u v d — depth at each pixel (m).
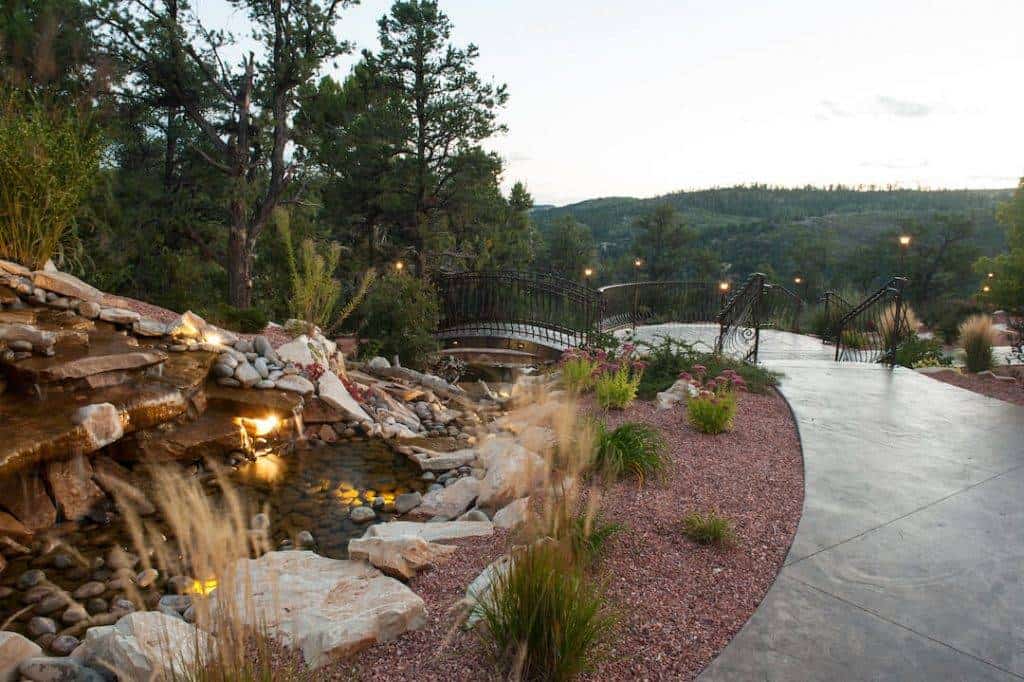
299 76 16.81
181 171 18.58
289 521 4.86
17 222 6.78
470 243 23.75
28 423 4.71
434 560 3.43
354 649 2.51
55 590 3.64
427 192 19.70
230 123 17.58
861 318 16.08
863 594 3.01
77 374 5.32
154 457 5.57
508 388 10.32
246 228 17.14
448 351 14.85
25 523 4.39
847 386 8.07
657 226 45.81
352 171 18.88
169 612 3.37
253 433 6.46
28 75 8.29
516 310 15.99
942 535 3.67
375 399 8.55
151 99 16.27
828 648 2.57
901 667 2.45
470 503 5.07
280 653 2.47
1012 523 3.85
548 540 2.49
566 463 3.98
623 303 19.42
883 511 4.02
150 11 15.18
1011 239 11.42
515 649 2.29
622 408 6.93
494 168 19.55
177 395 5.95
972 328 9.95
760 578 3.16
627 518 3.75
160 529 4.54
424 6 18.31
